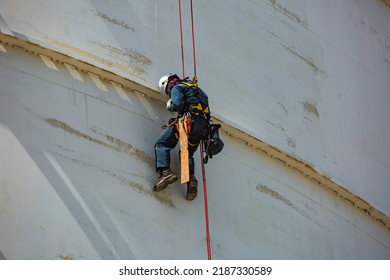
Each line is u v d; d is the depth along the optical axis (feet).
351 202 144.87
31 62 119.75
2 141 114.83
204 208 124.77
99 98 122.21
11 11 120.47
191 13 133.49
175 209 122.31
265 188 132.46
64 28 122.93
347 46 156.66
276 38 143.13
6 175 113.70
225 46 135.54
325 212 139.85
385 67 163.63
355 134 151.23
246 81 136.05
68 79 121.08
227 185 128.36
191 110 120.47
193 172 121.70
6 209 112.47
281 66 142.00
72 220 114.83
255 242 128.16
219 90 132.36
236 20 138.41
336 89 150.82
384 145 156.56
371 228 146.72
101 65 122.21
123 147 121.49
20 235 112.06
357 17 161.17
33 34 120.67
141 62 126.82
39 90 118.93
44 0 122.93
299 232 134.41
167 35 130.31
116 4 127.65
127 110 123.75
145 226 119.14
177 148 125.29
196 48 132.16
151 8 130.31
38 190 114.42
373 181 151.23
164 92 125.08
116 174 119.65
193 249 121.70
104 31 125.39
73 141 118.42
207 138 121.39
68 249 113.60
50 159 116.26
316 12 152.56
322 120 145.69
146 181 121.49
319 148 143.23
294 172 137.39
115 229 116.98
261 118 135.85
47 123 117.80
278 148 134.10
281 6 146.30
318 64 148.87
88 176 117.70
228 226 126.21
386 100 161.07
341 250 139.74
